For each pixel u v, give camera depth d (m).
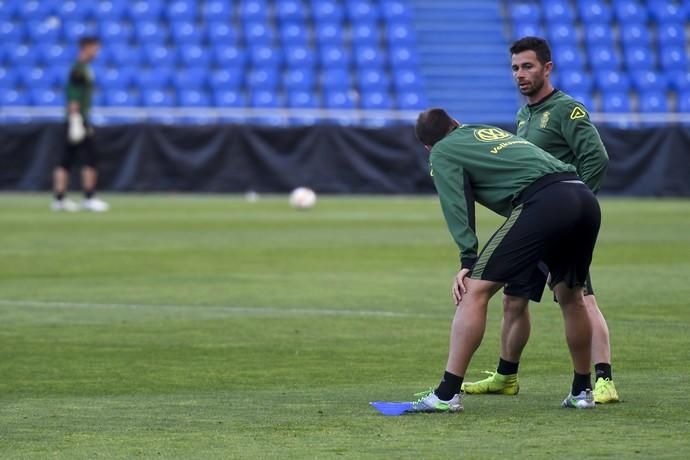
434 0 128.25
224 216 81.56
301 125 103.94
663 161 104.69
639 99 122.44
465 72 123.75
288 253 58.38
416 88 120.69
